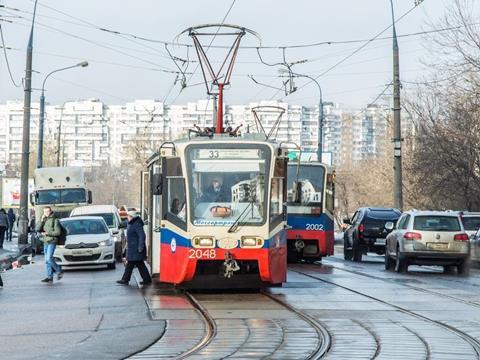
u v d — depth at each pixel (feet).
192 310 63.00
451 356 42.93
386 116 277.85
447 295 73.20
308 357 42.52
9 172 369.09
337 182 319.47
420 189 184.96
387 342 47.09
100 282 89.92
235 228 70.64
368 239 136.15
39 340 49.37
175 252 72.43
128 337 49.85
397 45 159.33
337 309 62.13
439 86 174.09
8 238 214.28
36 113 590.14
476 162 173.88
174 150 73.51
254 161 72.23
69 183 177.58
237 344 46.52
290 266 118.73
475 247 123.44
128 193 450.30
